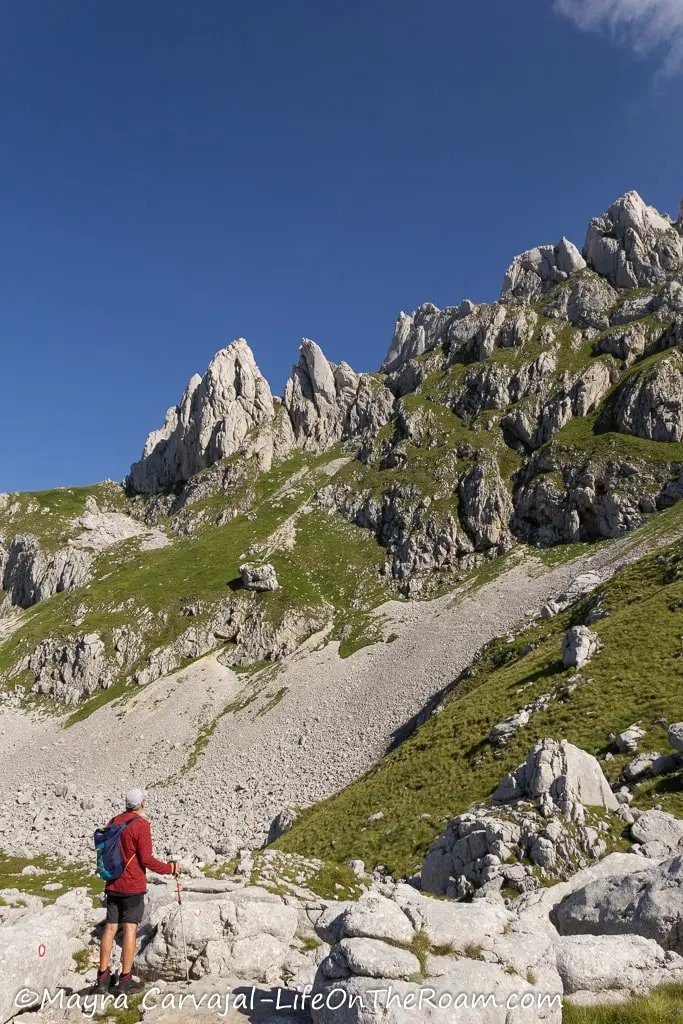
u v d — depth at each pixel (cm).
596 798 2303
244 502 15788
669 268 15838
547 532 11225
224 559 13175
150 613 11562
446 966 905
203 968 1092
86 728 9169
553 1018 896
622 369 13675
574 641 4375
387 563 12244
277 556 12975
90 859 4394
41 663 11062
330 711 7656
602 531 10381
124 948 1004
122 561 14100
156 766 7694
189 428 19150
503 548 11500
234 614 11238
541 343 15575
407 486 13575
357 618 10775
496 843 2106
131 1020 941
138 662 10744
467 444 13838
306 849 3744
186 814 6100
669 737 2559
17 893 2288
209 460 18288
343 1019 827
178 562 13362
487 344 16312
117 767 7838
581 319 15888
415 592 11225
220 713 8775
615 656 4062
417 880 2509
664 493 10100
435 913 1023
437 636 8681
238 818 5638
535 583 9350
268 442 18012
